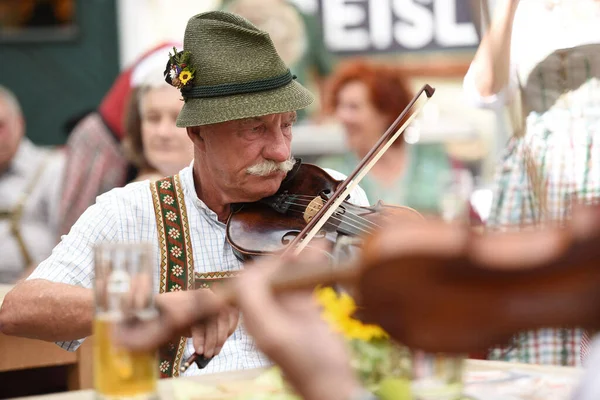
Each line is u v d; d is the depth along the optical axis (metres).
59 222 6.17
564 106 3.98
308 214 3.53
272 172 3.46
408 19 7.92
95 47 8.66
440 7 7.91
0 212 6.34
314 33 7.85
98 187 5.93
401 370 2.02
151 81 5.23
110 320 2.01
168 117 5.23
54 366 4.29
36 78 8.90
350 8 7.89
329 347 1.09
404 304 0.96
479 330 0.96
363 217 3.50
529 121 4.07
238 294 1.15
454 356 1.01
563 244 0.94
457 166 7.51
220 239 3.51
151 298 2.01
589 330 0.97
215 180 3.49
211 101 3.37
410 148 7.21
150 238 3.49
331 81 6.70
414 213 3.56
